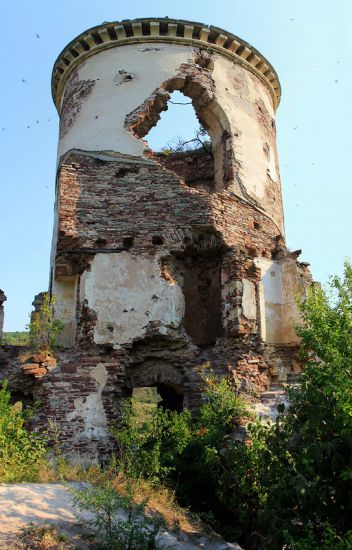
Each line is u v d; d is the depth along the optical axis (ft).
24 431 31.50
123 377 40.40
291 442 23.56
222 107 49.73
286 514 22.35
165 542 23.48
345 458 21.11
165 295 41.93
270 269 47.06
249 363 40.73
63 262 44.86
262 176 50.70
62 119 53.57
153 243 43.73
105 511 21.86
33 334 42.80
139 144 46.78
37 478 26.89
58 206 46.91
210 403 34.40
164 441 33.91
